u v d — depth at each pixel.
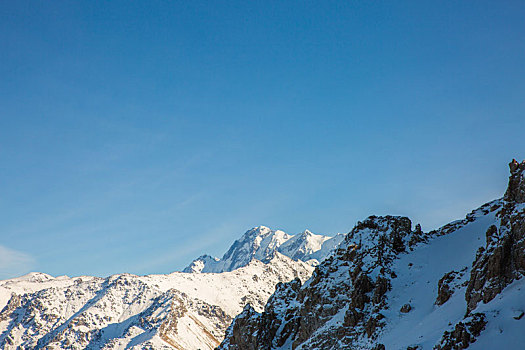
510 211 119.12
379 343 121.38
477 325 92.00
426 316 121.44
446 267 141.38
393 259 158.75
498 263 104.50
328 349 138.38
